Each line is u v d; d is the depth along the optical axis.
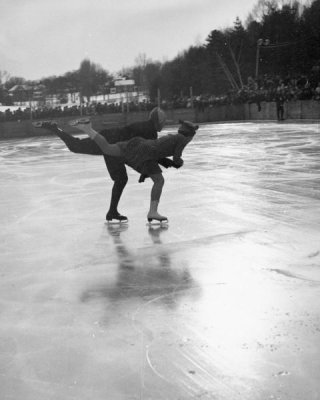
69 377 2.96
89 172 13.50
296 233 6.05
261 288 4.27
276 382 2.83
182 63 77.00
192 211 7.59
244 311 3.81
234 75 66.75
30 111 45.97
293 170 12.01
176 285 4.45
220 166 13.46
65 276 4.84
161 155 6.70
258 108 43.62
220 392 2.76
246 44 66.50
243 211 7.44
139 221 7.10
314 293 4.12
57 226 7.03
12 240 6.33
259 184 10.00
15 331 3.62
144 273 4.82
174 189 9.74
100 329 3.60
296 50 50.31
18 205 8.81
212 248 5.56
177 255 5.36
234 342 3.31
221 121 47.50
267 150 17.41
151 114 6.79
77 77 90.56
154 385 2.85
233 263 4.99
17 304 4.15
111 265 5.13
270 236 5.96
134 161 6.72
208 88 68.62
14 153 23.22
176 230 6.47
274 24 63.88
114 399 2.74
